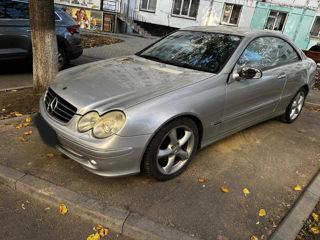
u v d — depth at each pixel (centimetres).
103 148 225
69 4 1756
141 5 1862
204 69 314
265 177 303
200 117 275
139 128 231
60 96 267
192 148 286
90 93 259
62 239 210
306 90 467
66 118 252
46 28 443
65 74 326
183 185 275
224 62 311
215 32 368
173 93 257
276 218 242
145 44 1323
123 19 1778
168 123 250
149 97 247
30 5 430
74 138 236
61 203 240
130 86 267
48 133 266
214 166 314
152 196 254
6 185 263
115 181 271
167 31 1911
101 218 226
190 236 213
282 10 1769
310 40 1800
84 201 237
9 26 565
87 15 1764
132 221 221
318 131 448
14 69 672
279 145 383
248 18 1805
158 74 299
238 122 337
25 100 450
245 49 331
